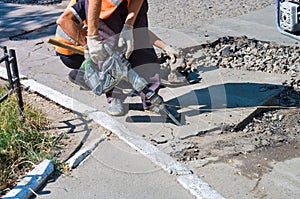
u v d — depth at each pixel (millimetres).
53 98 9141
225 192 6527
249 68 10570
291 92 9367
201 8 15969
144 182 6727
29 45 12914
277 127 8203
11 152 7094
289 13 10539
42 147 7480
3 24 15039
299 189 6539
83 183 6742
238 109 8648
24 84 9844
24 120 7992
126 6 7652
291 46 11523
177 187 6594
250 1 16516
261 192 6504
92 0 7215
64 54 8461
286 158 7293
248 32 12766
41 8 16922
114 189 6605
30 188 6477
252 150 7531
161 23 14305
